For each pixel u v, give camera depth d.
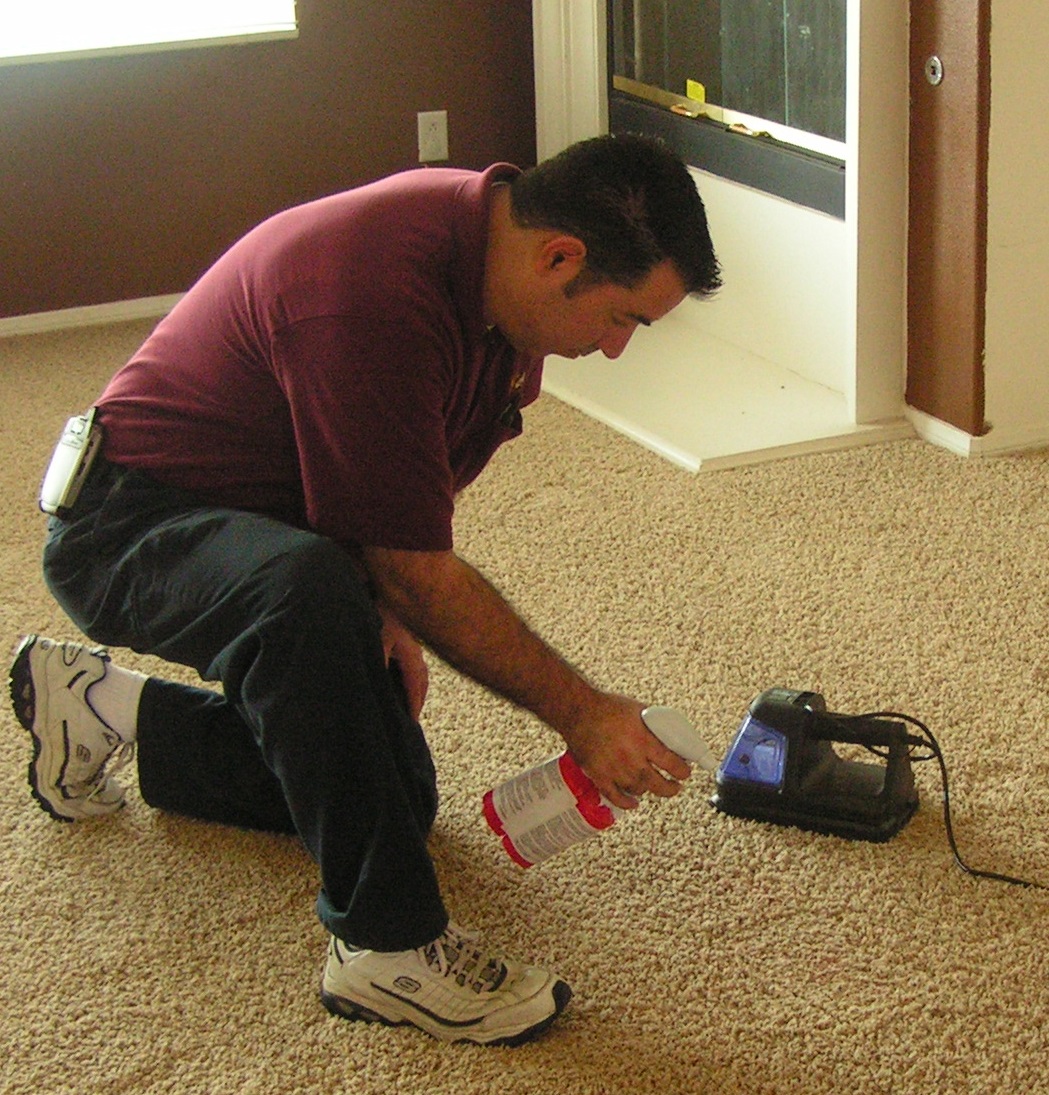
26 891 1.66
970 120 2.40
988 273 2.50
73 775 1.73
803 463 2.66
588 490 2.59
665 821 1.74
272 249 1.37
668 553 2.35
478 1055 1.42
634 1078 1.38
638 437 2.79
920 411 2.73
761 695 1.75
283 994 1.50
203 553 1.37
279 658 1.28
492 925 1.58
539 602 2.22
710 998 1.47
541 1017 1.42
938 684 1.96
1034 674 1.97
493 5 3.71
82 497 1.48
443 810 1.77
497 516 2.50
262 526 1.37
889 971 1.49
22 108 3.38
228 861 1.70
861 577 2.24
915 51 2.49
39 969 1.55
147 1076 1.41
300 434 1.32
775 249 3.08
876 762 1.82
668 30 3.33
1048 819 1.69
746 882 1.63
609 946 1.55
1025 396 2.62
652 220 1.28
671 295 1.32
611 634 2.12
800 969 1.50
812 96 2.89
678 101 3.37
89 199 3.51
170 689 1.69
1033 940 1.52
